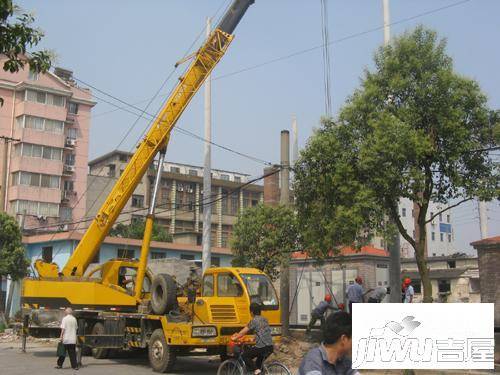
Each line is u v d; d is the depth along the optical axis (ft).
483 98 43.93
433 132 43.70
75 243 123.65
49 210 176.35
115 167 228.84
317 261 61.00
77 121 190.39
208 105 83.61
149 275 62.80
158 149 63.26
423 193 44.47
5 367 53.26
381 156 41.96
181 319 50.52
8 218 113.19
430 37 46.09
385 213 44.86
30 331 62.95
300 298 81.15
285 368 35.83
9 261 110.01
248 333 38.47
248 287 50.83
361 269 75.05
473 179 44.50
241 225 78.69
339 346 13.79
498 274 62.08
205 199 80.12
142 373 49.73
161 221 231.71
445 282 147.43
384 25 58.08
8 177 174.91
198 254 140.36
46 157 178.19
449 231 320.50
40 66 26.27
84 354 66.23
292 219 71.82
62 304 60.90
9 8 23.95
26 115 176.24
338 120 46.91
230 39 66.49
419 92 43.83
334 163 45.85
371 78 46.47
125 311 59.62
